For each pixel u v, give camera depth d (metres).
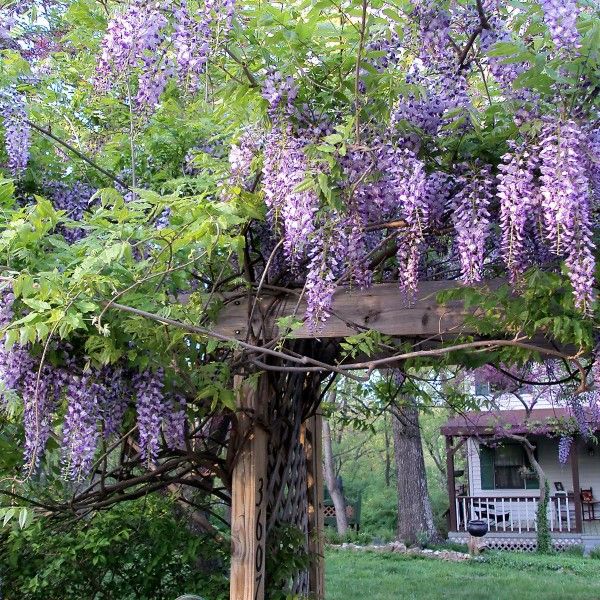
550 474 16.52
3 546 4.13
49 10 4.38
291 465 3.89
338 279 2.88
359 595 8.80
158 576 4.25
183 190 3.70
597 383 2.99
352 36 2.75
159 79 2.98
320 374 3.98
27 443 2.95
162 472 3.64
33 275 2.53
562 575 10.57
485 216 2.86
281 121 2.80
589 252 2.49
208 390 3.01
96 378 3.05
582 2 2.38
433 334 3.08
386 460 23.27
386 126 2.80
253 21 2.71
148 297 2.85
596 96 2.52
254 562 3.20
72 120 4.21
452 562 11.83
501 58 2.70
